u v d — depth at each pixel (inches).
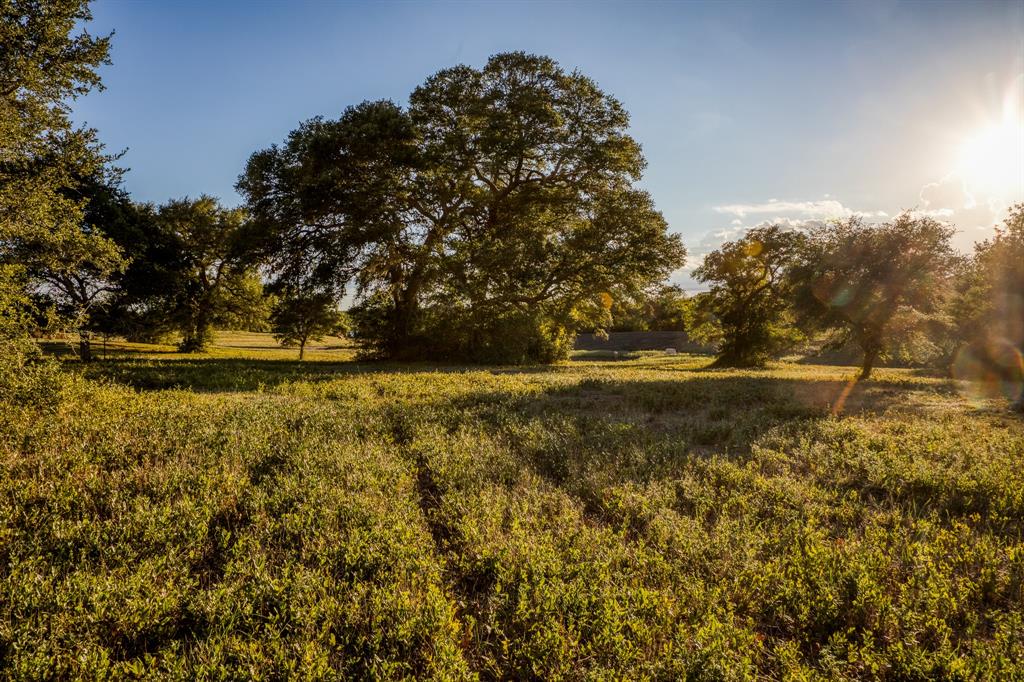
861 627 142.3
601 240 1349.7
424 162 1211.2
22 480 226.2
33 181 609.3
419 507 219.6
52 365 421.1
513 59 1272.1
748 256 1668.3
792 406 475.5
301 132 1192.2
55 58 603.5
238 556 167.3
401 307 1418.6
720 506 223.0
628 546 184.2
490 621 139.2
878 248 919.0
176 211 1796.3
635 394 553.9
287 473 252.5
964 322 929.5
